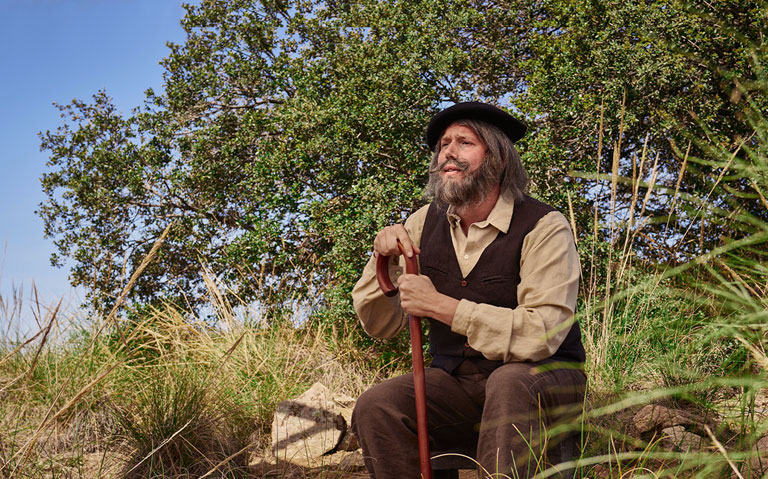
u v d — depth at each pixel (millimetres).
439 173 2418
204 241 10406
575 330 2254
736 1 5098
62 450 3332
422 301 2105
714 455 1401
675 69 5820
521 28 8602
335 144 7668
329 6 11609
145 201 11242
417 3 8617
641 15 6328
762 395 2256
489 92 8836
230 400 4227
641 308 2832
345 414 4105
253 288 7355
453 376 2258
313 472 3430
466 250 2307
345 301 6188
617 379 2584
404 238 2230
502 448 1841
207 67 11781
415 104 7695
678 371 1817
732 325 1344
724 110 5941
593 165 6355
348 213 7047
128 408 3697
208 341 5109
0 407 3732
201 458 3285
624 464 2102
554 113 6738
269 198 7949
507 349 2020
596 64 6512
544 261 2170
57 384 3922
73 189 11141
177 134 11680
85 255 10773
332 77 9242
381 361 5797
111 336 4898
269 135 10156
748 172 1524
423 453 2018
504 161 2373
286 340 5699
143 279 10953
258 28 11578
